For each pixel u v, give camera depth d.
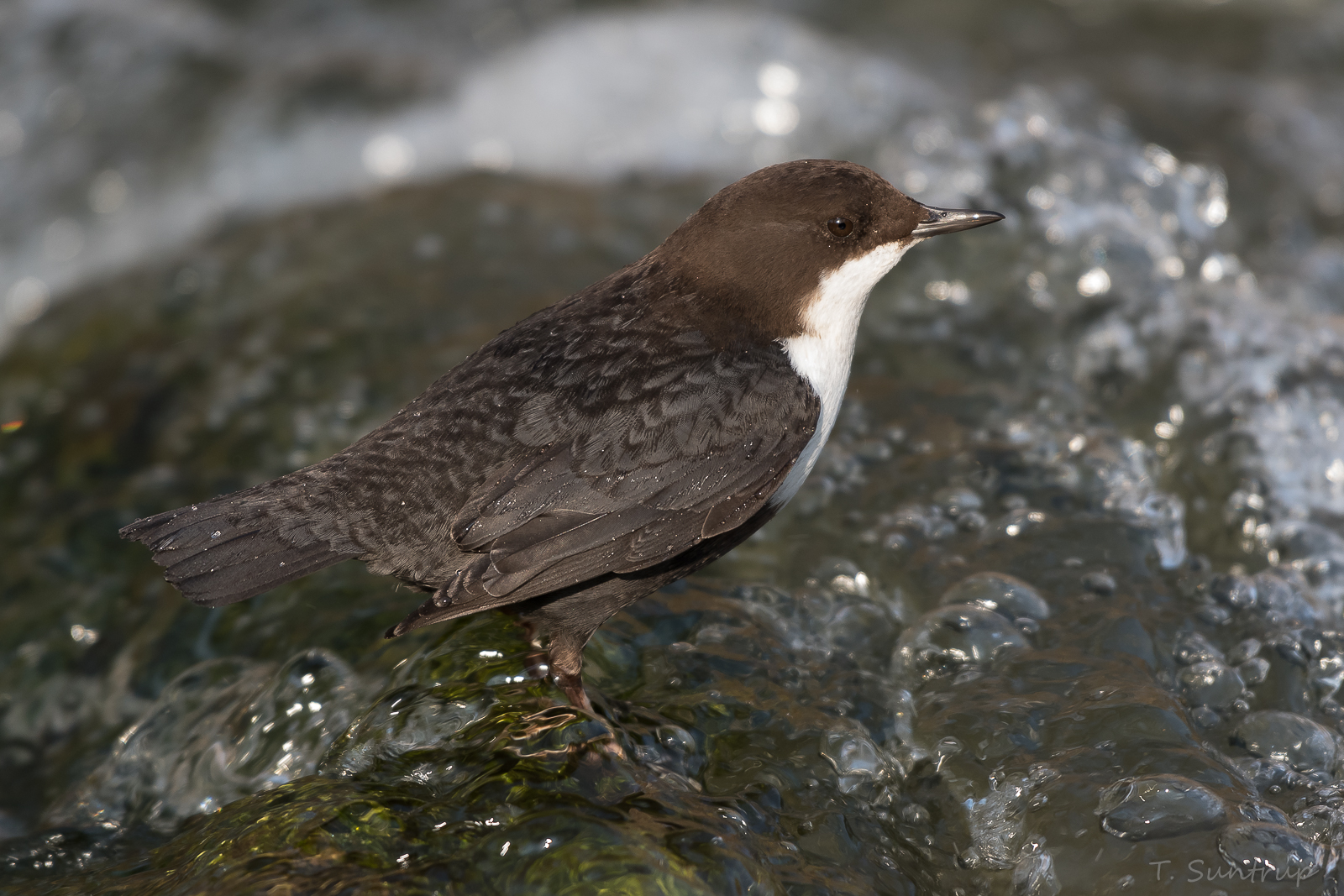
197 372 11.29
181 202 16.17
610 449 6.41
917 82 16.69
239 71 16.78
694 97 16.23
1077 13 18.98
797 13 18.34
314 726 7.36
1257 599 8.16
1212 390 10.11
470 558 6.36
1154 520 8.80
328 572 8.76
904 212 7.12
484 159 16.16
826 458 9.57
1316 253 13.35
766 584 8.34
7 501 10.24
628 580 6.62
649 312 6.85
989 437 9.80
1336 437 9.67
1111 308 11.01
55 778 8.11
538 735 6.47
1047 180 11.80
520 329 6.83
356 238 13.39
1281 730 7.14
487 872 5.71
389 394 10.45
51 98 16.48
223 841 6.13
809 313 7.03
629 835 5.84
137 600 9.09
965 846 6.67
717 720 7.09
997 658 7.66
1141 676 7.45
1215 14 18.78
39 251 16.09
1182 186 11.87
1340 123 16.16
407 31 17.36
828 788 6.78
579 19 17.17
